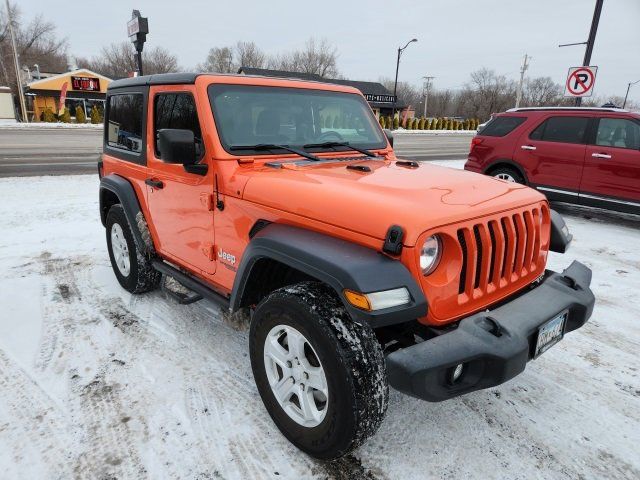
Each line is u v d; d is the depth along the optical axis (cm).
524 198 258
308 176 265
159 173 343
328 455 221
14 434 251
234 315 307
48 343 342
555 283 262
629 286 467
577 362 330
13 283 452
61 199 802
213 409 272
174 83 316
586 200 702
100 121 3512
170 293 360
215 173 283
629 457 242
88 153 1557
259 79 317
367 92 5459
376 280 191
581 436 256
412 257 198
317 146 330
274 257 229
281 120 318
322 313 208
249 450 241
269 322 236
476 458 239
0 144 1834
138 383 295
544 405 282
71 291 435
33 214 701
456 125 5041
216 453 239
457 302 219
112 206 427
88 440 247
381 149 365
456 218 213
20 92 3734
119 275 438
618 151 657
